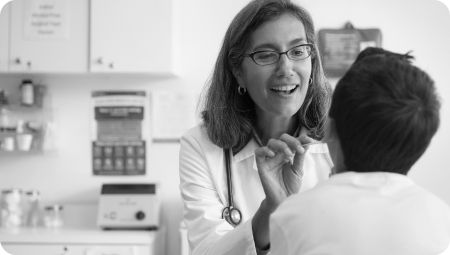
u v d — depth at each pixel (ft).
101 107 9.77
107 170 9.78
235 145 4.15
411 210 2.46
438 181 9.38
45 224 9.30
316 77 4.20
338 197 2.55
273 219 2.69
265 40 3.71
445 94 9.33
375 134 2.55
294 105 3.84
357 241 2.38
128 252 8.25
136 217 8.95
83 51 8.74
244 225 3.25
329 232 2.43
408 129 2.52
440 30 9.34
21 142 9.36
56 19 8.73
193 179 4.10
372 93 2.55
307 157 4.06
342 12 9.41
